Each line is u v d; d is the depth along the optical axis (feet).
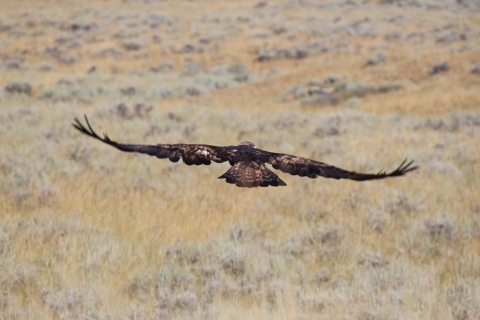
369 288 65.36
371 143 154.20
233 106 269.23
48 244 75.20
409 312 59.57
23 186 101.14
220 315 58.80
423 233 86.74
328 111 240.53
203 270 70.74
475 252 80.38
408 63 291.38
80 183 104.06
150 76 352.08
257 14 478.18
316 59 363.56
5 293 63.26
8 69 352.49
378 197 105.91
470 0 495.82
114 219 86.94
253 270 71.05
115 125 177.58
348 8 491.31
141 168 118.73
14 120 173.68
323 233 82.99
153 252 75.25
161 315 58.49
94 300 61.21
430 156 138.21
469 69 258.57
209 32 428.56
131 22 449.89
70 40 416.05
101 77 343.26
